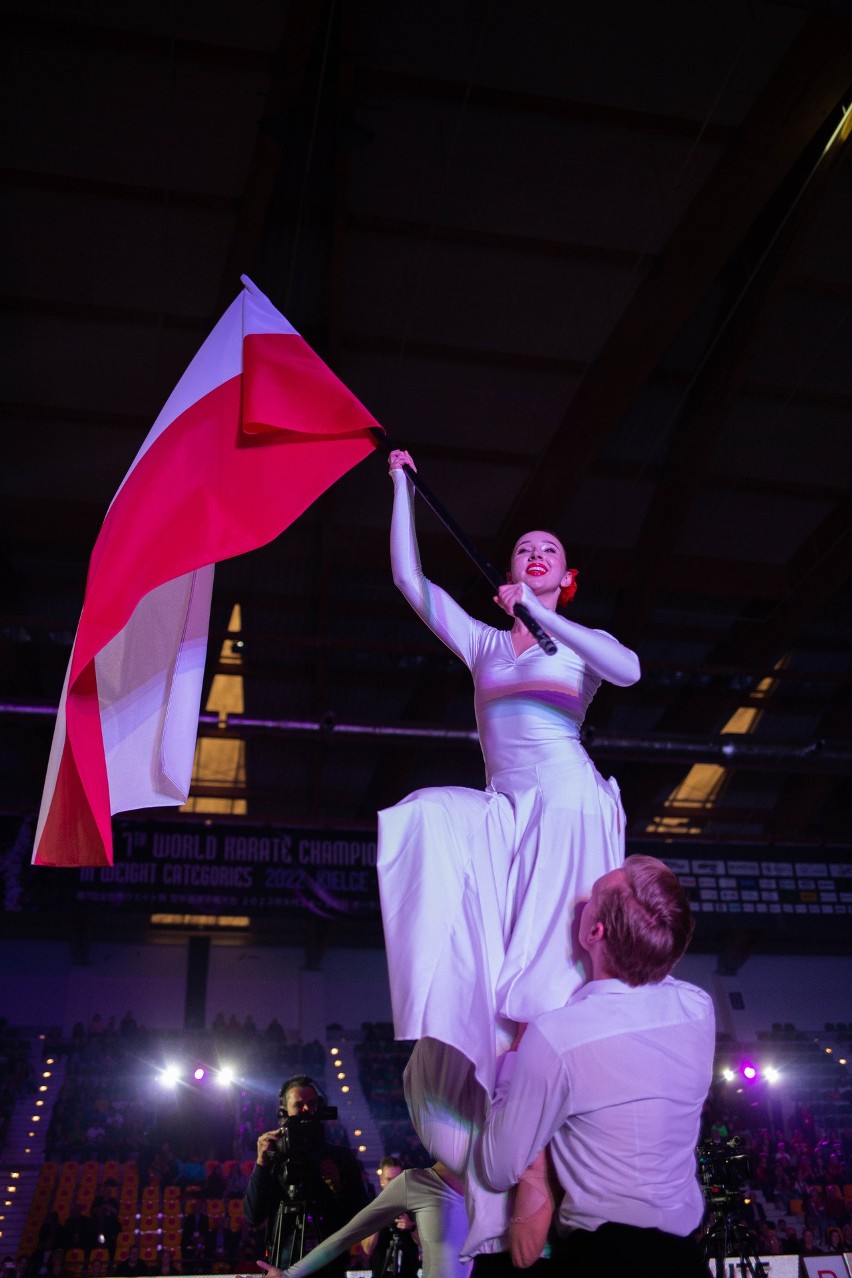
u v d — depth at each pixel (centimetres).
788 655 2058
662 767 2192
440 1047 209
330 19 1082
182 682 281
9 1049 2117
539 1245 190
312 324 1426
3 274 1304
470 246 1323
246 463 277
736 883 2095
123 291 1333
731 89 1170
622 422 1596
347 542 1719
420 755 2152
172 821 1945
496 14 1088
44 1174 1756
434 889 210
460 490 1647
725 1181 429
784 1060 2366
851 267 1394
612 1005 195
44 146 1170
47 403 1467
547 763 236
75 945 2305
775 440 1645
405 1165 1988
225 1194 1712
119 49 1079
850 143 1192
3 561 1670
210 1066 2103
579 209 1288
